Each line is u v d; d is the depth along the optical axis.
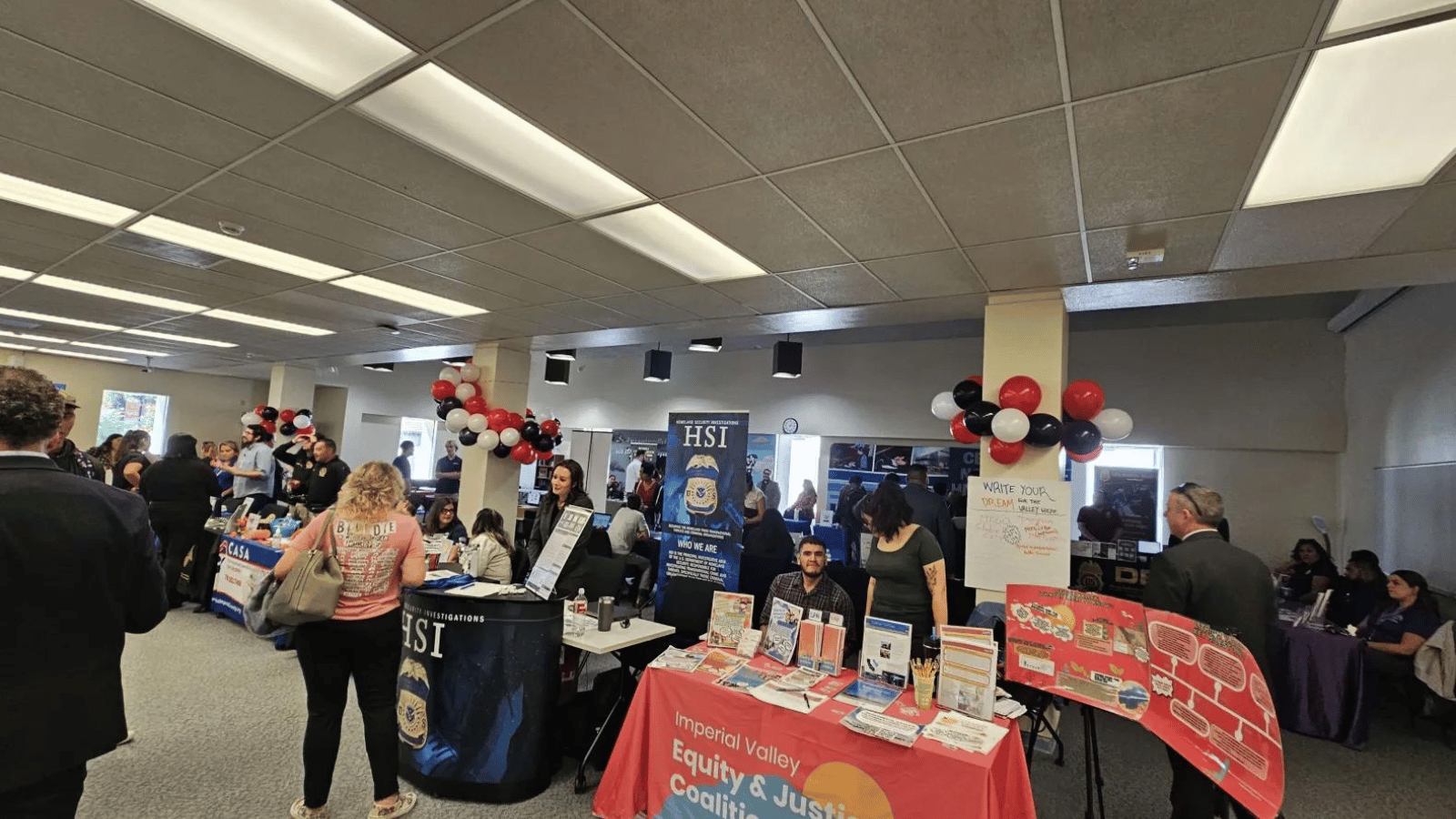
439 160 2.71
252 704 3.50
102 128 2.54
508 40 1.88
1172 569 2.41
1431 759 3.80
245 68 2.10
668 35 1.82
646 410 10.63
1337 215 2.70
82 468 3.60
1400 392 5.22
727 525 3.36
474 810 2.60
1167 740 1.96
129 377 11.12
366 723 2.45
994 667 2.13
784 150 2.44
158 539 5.24
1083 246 3.18
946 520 5.02
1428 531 4.70
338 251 4.04
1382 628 4.37
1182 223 2.86
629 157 2.57
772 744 2.19
